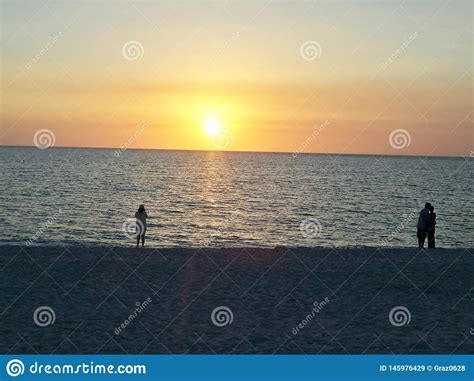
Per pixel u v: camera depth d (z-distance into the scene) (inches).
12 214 1798.7
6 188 2652.6
